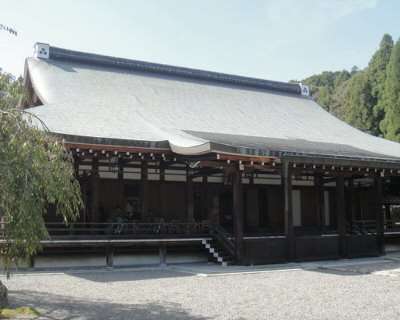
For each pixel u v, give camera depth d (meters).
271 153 15.38
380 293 10.05
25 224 6.55
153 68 26.70
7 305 8.21
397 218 31.77
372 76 49.50
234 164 15.91
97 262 15.58
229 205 21.39
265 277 12.84
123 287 11.02
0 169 6.34
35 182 6.62
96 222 15.84
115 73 24.98
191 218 18.11
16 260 7.16
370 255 18.69
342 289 10.62
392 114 41.72
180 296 9.75
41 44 23.94
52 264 14.89
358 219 24.98
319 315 7.85
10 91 7.45
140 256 16.19
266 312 8.10
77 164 17.03
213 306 8.66
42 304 8.77
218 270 14.30
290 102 29.50
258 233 20.52
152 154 16.34
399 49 42.44
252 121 23.69
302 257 16.78
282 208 22.58
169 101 23.39
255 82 30.06
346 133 26.08
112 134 15.73
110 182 18.14
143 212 17.05
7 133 6.71
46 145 7.46
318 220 22.30
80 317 7.63
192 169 19.41
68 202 7.35
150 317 7.67
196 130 19.55
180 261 16.73
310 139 22.27
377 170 19.22
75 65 24.47
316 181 22.58
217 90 27.19
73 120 16.80
